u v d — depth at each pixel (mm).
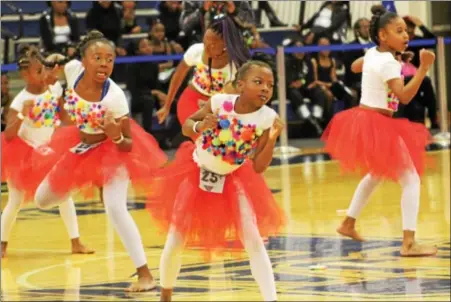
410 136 13367
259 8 28609
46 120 13562
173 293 11055
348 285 11297
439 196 18422
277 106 27469
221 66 14211
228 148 9930
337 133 13719
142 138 12234
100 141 11938
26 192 13586
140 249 11398
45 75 13547
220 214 10117
